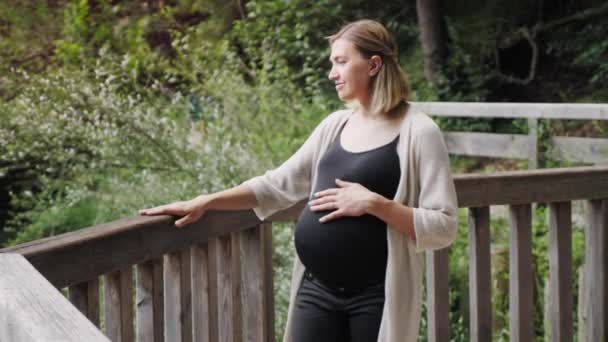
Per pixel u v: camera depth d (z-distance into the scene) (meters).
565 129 8.26
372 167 2.13
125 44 12.19
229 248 2.46
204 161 6.46
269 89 8.03
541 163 7.23
